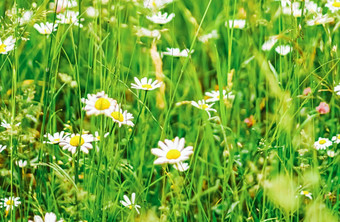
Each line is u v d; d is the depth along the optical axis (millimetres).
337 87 1060
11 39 1044
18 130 944
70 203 941
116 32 1149
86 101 941
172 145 921
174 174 1030
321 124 1146
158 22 1178
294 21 1105
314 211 951
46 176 1003
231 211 960
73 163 971
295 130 1057
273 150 1015
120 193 1006
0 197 990
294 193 949
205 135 1059
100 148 958
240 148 1109
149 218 938
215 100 1096
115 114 958
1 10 1223
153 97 1199
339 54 1194
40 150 975
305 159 1023
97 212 940
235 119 1169
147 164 1092
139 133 1106
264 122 1147
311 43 1202
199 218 974
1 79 1183
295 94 1050
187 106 1169
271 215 1001
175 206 946
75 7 1173
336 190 1031
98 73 1158
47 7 1229
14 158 953
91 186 981
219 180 1000
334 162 1030
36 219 901
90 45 1140
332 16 1107
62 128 1178
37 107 966
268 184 943
